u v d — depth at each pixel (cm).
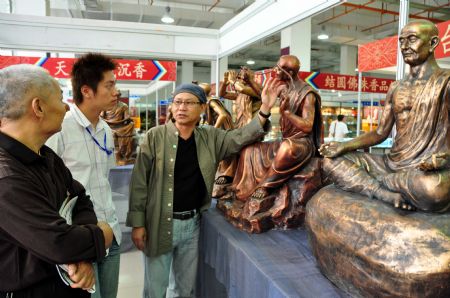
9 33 259
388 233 102
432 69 122
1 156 70
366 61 306
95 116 132
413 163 121
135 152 396
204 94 164
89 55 127
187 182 166
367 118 522
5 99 72
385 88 471
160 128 164
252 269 136
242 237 163
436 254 93
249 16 239
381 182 118
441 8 467
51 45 268
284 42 568
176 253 178
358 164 133
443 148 117
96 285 132
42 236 67
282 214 171
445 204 100
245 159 202
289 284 119
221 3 618
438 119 118
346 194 125
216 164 179
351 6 550
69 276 75
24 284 72
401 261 96
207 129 176
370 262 103
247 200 180
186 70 876
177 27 292
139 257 295
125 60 364
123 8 590
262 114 171
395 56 273
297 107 179
